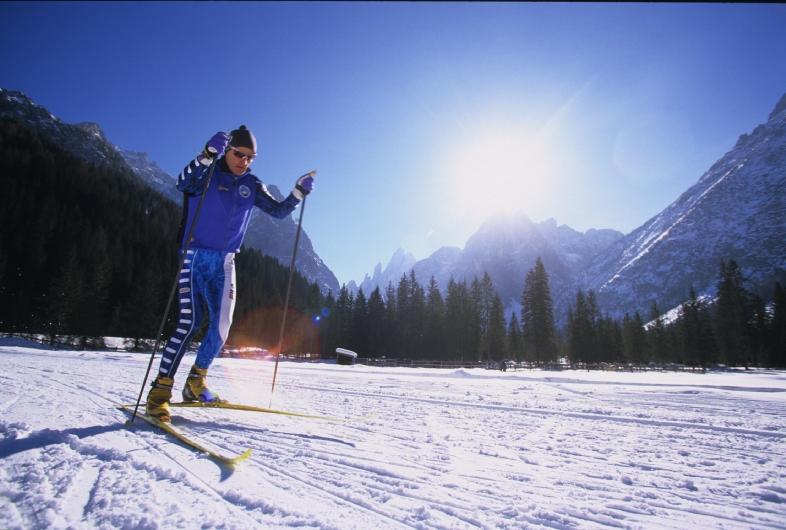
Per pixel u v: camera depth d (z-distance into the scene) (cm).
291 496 143
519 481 174
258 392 529
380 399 510
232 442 218
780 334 5344
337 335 5981
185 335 285
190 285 297
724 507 150
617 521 133
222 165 315
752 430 344
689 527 130
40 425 223
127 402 326
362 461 192
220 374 998
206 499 136
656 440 289
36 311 4297
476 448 237
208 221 302
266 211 349
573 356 5909
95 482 146
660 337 6234
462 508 140
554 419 390
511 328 6206
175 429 240
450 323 5541
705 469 206
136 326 4541
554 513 138
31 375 507
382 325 5750
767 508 149
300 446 215
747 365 5384
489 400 558
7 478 148
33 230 5428
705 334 5378
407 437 259
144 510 122
